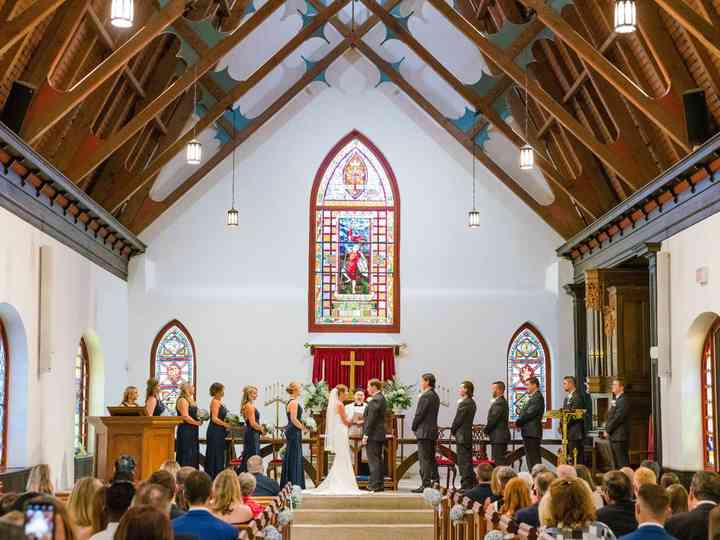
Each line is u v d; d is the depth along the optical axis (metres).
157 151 19.98
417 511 14.94
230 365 21.67
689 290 14.78
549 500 6.41
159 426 12.99
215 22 19.34
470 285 21.98
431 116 21.64
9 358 14.74
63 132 15.89
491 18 20.00
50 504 3.22
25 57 13.73
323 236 22.31
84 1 13.83
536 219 22.05
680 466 14.92
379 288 22.14
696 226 14.51
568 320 21.75
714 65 13.42
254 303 21.81
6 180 13.67
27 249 14.68
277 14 19.88
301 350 21.77
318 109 22.20
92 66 16.25
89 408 20.08
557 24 14.45
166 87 18.75
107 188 18.58
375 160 22.34
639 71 15.77
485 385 21.73
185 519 6.79
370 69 22.06
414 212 22.16
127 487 5.91
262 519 8.36
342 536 14.52
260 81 20.70
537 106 19.56
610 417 15.98
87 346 19.77
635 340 18.05
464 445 15.88
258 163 22.11
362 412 17.16
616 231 18.50
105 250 19.70
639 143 16.48
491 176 22.12
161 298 21.67
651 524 6.14
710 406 14.72
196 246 21.89
